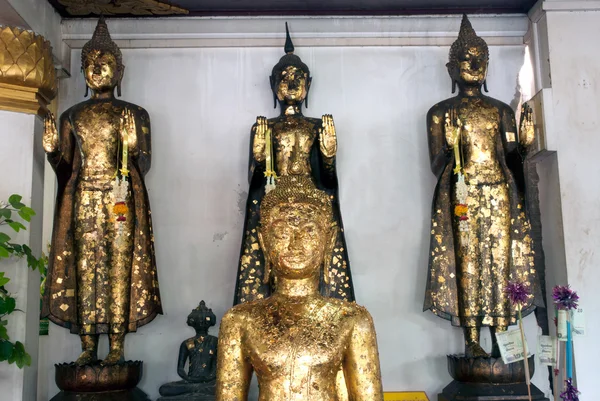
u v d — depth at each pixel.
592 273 6.07
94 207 6.08
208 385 5.70
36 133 5.90
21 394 5.39
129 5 6.94
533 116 6.65
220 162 6.99
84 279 5.99
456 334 6.71
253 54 7.23
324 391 3.60
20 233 5.60
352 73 7.21
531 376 5.77
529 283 6.10
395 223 6.92
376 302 6.77
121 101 6.42
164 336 6.63
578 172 6.27
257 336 3.68
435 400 6.57
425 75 7.21
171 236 6.83
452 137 6.05
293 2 7.08
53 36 6.86
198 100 7.11
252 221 6.23
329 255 4.08
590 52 6.55
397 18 7.29
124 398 5.66
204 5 7.09
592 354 5.88
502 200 6.21
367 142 7.07
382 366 6.64
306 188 4.05
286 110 6.62
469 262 6.11
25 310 5.51
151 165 6.93
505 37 7.27
